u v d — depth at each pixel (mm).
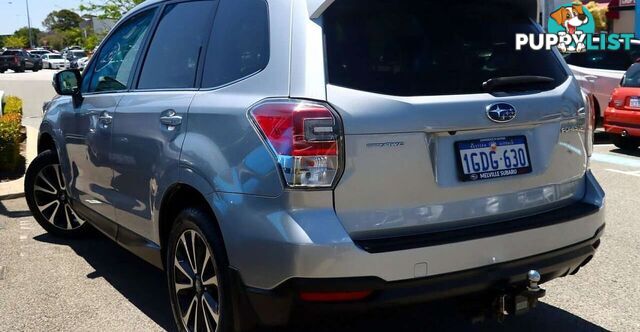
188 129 3332
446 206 2992
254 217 2840
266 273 2811
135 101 3947
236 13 3393
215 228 3111
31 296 4410
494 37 3270
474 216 3072
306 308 2768
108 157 4211
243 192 2893
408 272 2799
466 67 3105
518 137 3195
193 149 3229
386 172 2826
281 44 2977
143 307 4227
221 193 2996
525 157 3209
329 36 2893
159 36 4027
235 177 2941
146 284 4648
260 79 3012
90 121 4512
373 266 2730
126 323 3977
